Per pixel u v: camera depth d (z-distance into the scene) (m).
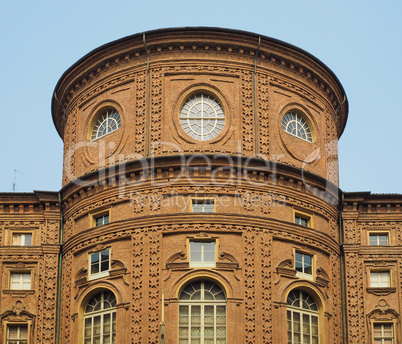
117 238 50.16
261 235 49.62
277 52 53.69
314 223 52.22
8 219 55.41
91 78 55.09
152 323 47.66
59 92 57.19
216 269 48.50
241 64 52.97
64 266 53.25
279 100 53.44
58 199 55.06
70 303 51.34
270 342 47.81
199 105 52.28
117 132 52.91
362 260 54.50
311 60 54.69
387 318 53.31
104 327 49.47
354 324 52.97
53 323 52.69
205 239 49.03
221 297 48.41
